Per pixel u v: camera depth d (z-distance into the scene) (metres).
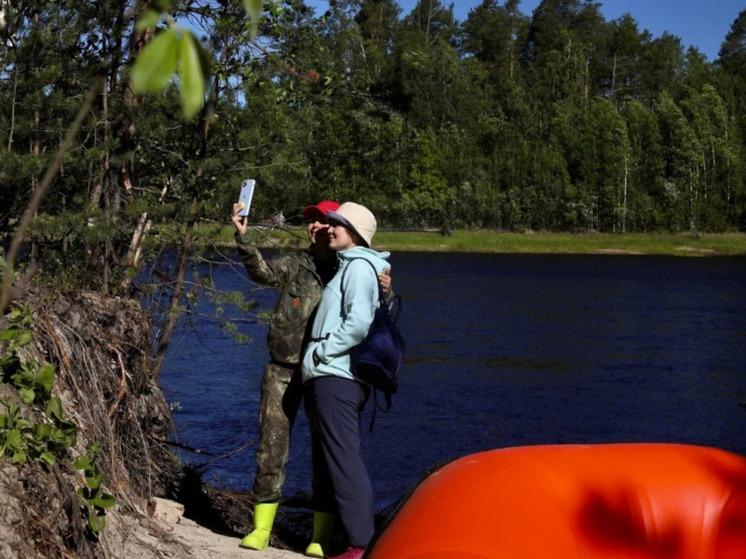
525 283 39.09
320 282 5.39
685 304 30.45
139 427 5.70
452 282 39.03
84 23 7.26
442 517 2.27
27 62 7.02
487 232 82.56
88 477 3.89
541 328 22.78
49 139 7.18
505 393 13.83
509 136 89.00
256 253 5.36
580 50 101.75
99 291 6.80
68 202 7.39
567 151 88.94
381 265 5.12
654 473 2.31
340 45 9.44
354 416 5.01
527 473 2.32
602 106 91.88
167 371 13.60
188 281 8.09
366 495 4.99
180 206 8.11
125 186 8.05
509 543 2.15
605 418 12.34
